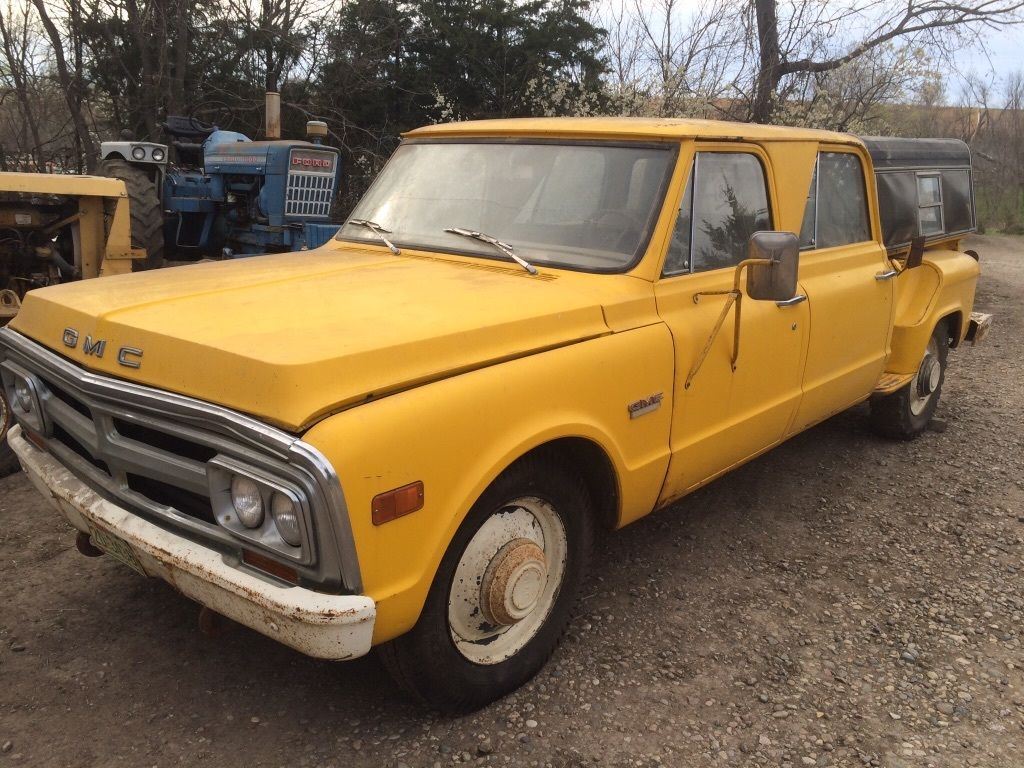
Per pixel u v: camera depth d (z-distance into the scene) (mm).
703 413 3658
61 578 3814
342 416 2320
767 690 3225
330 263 3586
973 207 6781
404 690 2879
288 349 2398
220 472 2387
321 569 2299
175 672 3197
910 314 5547
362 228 4105
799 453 5766
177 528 2611
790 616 3752
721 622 3682
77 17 16531
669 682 3250
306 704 3047
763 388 4020
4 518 4367
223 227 10633
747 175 3924
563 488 3113
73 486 2920
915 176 5867
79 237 5773
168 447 2621
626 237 3438
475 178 3865
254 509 2350
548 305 3051
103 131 18031
